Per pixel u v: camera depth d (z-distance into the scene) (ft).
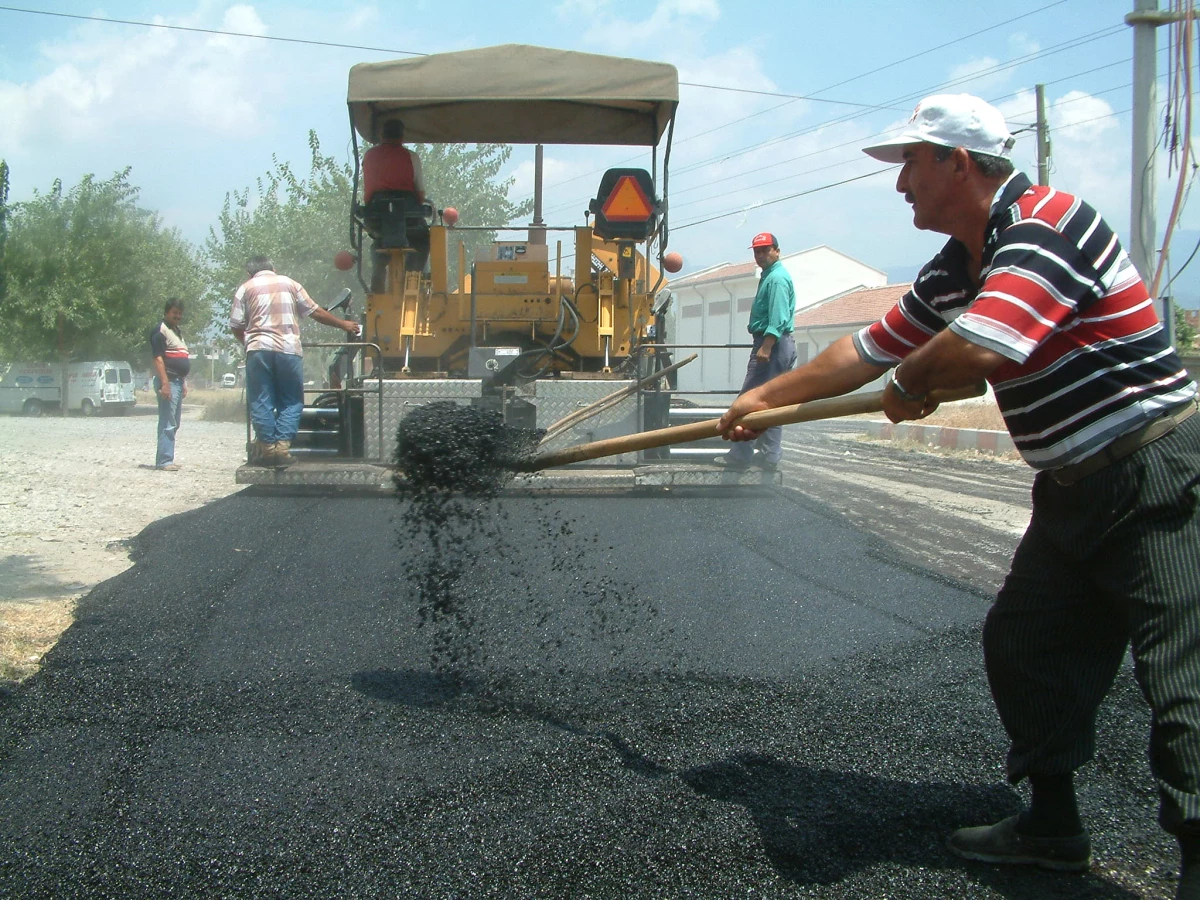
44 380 85.25
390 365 26.43
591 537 18.53
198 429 61.11
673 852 7.94
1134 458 6.91
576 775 9.29
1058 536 7.46
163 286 89.35
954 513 23.94
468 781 9.17
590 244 26.14
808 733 10.27
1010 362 7.13
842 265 165.99
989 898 7.38
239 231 86.17
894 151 7.68
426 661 12.40
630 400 24.07
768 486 23.45
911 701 11.12
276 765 9.55
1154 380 6.94
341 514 20.61
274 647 12.89
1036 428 7.30
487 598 14.83
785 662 12.35
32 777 9.33
